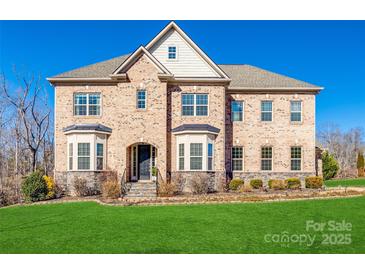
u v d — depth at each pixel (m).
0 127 43.47
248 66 30.28
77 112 24.61
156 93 23.28
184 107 24.22
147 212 15.91
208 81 24.09
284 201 18.28
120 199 19.33
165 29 24.58
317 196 19.28
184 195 20.91
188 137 23.06
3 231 12.87
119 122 23.20
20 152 45.12
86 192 22.69
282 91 26.06
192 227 12.99
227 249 10.36
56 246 10.88
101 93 24.58
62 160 24.27
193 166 22.92
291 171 25.72
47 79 24.41
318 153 28.91
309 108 26.08
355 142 83.38
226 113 25.95
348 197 19.16
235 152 25.88
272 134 25.95
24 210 17.41
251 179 25.56
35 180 20.64
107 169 23.88
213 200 18.64
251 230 12.49
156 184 21.14
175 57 24.70
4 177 42.47
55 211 16.83
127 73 23.33
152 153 24.58
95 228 13.05
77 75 24.86
